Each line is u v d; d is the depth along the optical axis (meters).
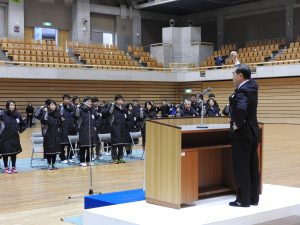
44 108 9.70
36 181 8.19
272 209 4.68
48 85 22.05
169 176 4.68
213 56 25.73
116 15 27.45
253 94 4.54
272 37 25.98
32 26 24.45
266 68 22.09
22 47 22.19
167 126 4.65
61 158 10.72
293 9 24.88
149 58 26.02
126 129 10.89
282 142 14.06
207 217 4.34
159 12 29.33
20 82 21.33
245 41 27.28
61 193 7.10
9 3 22.83
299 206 4.95
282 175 8.40
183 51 26.86
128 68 23.92
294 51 22.77
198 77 24.77
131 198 5.30
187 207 4.71
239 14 27.52
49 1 24.92
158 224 4.14
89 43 25.19
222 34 28.28
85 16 25.53
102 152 12.10
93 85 23.38
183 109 10.34
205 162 5.23
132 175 8.77
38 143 10.23
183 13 29.94
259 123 5.12
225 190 5.22
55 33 25.41
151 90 25.44
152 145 4.84
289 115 22.20
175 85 26.36
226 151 5.34
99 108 11.54
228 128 4.83
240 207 4.71
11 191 7.29
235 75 4.66
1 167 9.91
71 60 22.94
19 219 5.49
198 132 4.82
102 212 4.62
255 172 4.82
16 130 9.20
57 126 9.69
